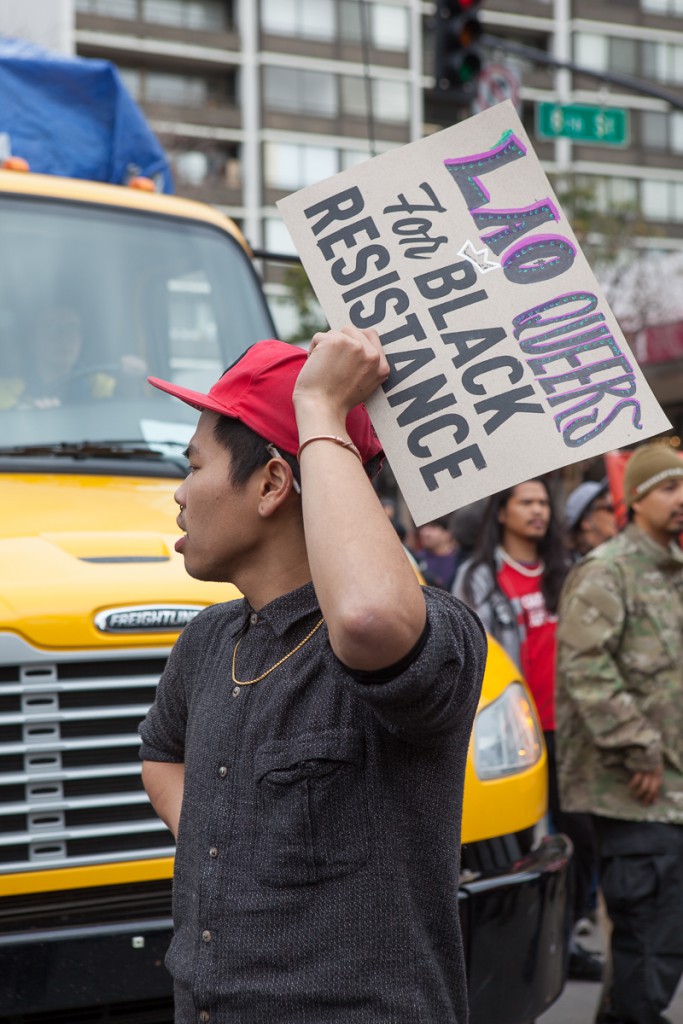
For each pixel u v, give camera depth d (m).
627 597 4.47
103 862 3.04
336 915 1.77
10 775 3.00
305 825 1.78
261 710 1.86
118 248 4.64
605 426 1.93
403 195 2.04
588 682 4.38
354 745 1.80
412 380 1.96
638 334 27.72
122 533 3.36
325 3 55.25
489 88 11.69
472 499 1.92
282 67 54.59
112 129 5.27
